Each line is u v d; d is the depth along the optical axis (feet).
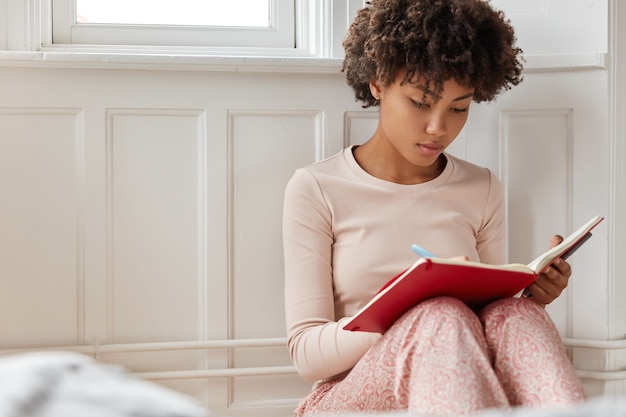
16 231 6.02
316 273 5.18
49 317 6.06
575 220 6.35
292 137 6.30
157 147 6.15
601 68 6.26
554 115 6.35
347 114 6.34
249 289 6.27
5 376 1.36
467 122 6.40
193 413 1.35
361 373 4.11
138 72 6.09
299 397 6.31
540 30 6.36
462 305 3.65
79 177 6.07
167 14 6.74
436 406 3.37
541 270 4.33
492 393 3.38
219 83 6.19
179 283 6.20
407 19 4.98
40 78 5.98
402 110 5.01
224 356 6.22
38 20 6.27
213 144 6.19
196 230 6.22
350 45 5.54
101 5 6.66
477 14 4.99
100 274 6.09
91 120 6.05
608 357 6.30
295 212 5.34
